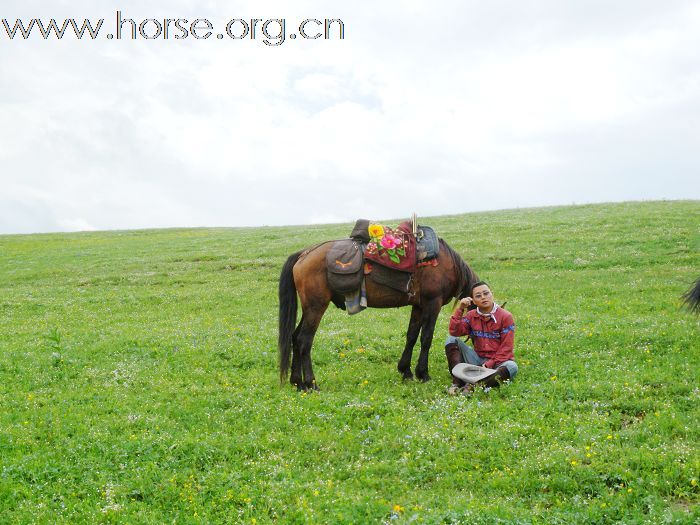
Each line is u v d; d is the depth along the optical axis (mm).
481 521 5844
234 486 6934
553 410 8500
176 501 6738
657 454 6773
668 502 6012
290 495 6738
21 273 28609
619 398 8633
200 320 16953
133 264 28734
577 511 5996
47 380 11148
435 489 6754
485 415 8508
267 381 10820
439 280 10250
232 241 36031
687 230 24688
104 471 7371
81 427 8680
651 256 21562
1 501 6777
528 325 13453
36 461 7543
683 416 7809
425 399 9453
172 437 8234
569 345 11492
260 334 14336
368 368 11445
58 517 6449
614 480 6477
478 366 9820
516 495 6430
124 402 9875
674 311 13758
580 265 21453
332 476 7199
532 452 7266
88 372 11570
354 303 10148
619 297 16062
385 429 8289
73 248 38625
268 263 26859
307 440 8094
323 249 10211
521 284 19125
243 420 8938
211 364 11953
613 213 33000
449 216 42812
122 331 15211
